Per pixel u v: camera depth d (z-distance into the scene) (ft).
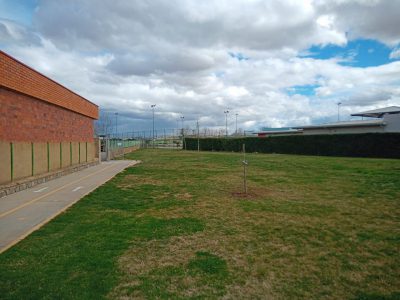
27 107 41.78
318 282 13.05
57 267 14.39
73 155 63.36
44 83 46.34
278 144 123.44
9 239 18.71
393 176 45.27
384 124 105.81
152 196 32.78
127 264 14.83
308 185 39.04
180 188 38.09
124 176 51.39
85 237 18.84
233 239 18.54
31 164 43.06
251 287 12.60
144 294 11.98
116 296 11.80
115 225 21.52
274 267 14.55
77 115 66.28
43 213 25.31
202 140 164.96
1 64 33.42
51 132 51.08
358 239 18.44
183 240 18.39
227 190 36.32
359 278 13.41
